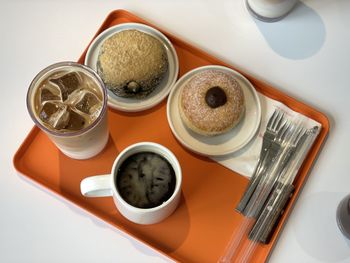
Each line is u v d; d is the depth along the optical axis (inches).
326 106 21.1
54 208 19.6
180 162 20.1
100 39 21.3
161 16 22.5
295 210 19.7
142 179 17.6
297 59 21.9
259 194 19.2
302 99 21.2
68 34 22.1
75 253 19.1
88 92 18.1
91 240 19.2
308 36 22.3
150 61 19.9
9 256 19.0
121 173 17.7
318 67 21.8
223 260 18.6
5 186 19.9
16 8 22.3
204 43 22.1
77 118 17.9
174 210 19.3
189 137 20.3
